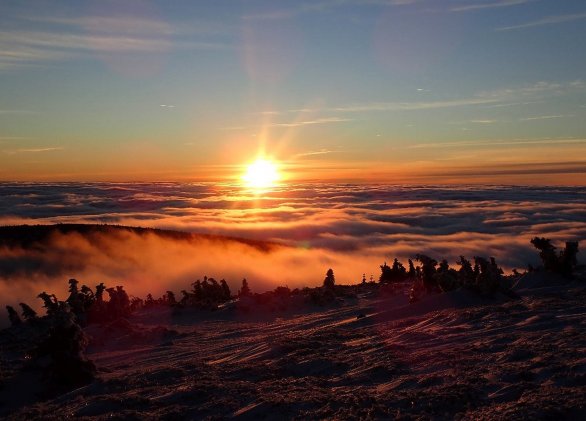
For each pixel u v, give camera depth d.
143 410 9.95
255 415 9.02
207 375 11.78
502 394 8.56
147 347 18.11
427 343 12.70
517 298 18.11
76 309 22.97
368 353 12.41
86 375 13.52
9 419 10.69
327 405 9.08
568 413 7.49
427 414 8.32
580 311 14.13
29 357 14.88
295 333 17.28
